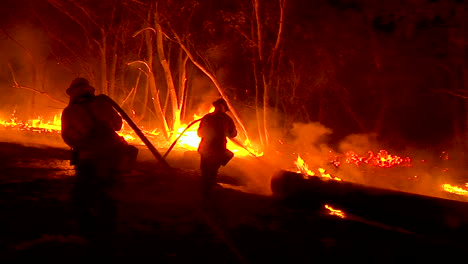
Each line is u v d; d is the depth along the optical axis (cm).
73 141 504
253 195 875
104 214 528
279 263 500
